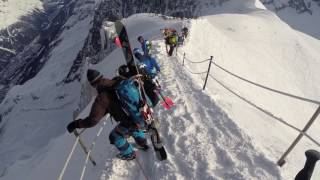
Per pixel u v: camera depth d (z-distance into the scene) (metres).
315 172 9.05
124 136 6.03
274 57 57.91
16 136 136.62
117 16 147.25
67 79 158.75
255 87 32.41
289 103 37.50
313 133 30.27
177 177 6.41
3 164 115.75
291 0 185.88
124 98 5.38
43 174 11.39
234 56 40.94
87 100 55.75
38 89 173.75
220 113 9.38
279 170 6.57
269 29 67.88
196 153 7.22
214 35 42.25
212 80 19.23
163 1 138.50
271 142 9.23
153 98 5.78
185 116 9.13
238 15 70.12
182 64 19.09
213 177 6.36
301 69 58.97
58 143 15.45
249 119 11.45
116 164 6.76
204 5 124.62
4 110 169.88
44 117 143.62
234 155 7.19
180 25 37.81
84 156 8.42
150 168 6.74
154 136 5.91
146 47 16.66
